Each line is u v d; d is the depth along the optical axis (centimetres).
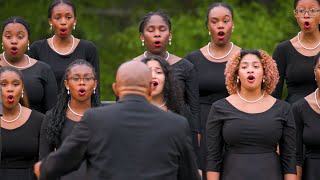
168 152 1402
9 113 1809
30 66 1922
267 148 1659
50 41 2012
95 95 1780
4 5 3641
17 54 1922
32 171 1816
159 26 1889
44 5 3647
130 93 1424
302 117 1798
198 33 3550
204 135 1945
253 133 1650
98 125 1401
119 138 1395
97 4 3844
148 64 1744
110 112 1409
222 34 1984
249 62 1692
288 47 1975
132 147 1393
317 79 1808
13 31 1920
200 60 1988
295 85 1981
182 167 1434
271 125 1653
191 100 1873
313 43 1967
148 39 1892
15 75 1811
